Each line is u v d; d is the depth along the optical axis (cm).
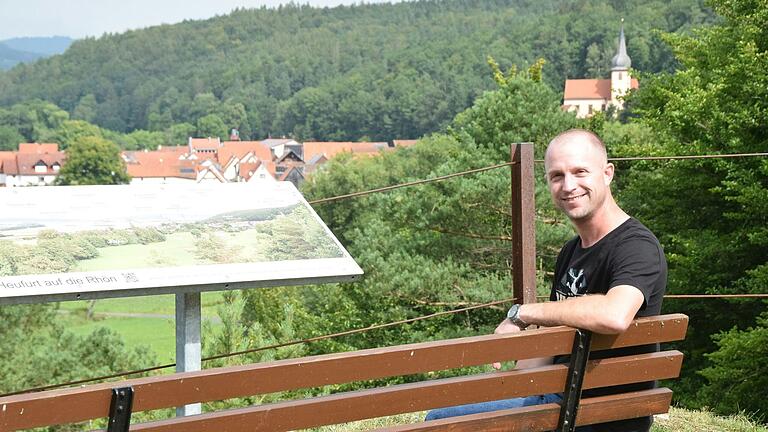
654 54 15538
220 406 958
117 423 228
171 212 411
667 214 1941
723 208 1864
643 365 297
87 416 225
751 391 1455
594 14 17662
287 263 381
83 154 12775
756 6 1858
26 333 1349
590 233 324
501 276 2075
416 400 264
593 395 306
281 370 244
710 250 1658
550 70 17450
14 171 16250
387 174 6412
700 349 1703
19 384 1263
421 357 262
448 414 317
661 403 304
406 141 15500
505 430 281
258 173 15138
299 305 2311
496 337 272
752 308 1730
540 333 279
